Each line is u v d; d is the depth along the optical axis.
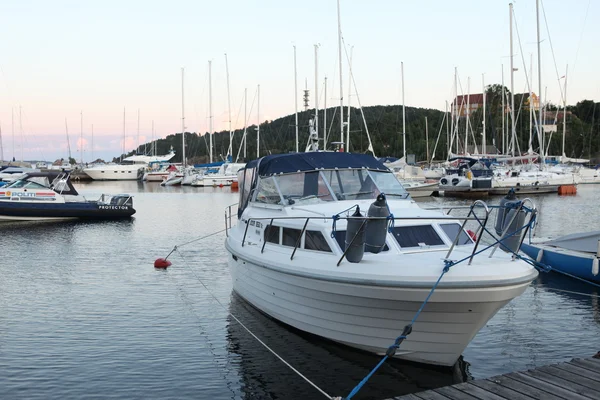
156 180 68.31
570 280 13.69
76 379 7.80
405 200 10.02
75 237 21.47
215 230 23.47
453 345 7.44
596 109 97.06
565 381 6.30
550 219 26.06
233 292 12.24
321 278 7.73
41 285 13.39
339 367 8.12
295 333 9.29
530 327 10.16
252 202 11.18
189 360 8.51
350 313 7.82
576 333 9.83
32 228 24.12
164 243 19.98
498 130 71.88
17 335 9.64
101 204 27.08
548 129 80.94
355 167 10.38
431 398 5.95
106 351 8.88
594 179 53.53
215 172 61.88
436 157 74.94
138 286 13.27
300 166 10.27
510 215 7.85
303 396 7.32
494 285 6.82
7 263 16.20
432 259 7.47
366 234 7.59
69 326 10.16
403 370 7.87
